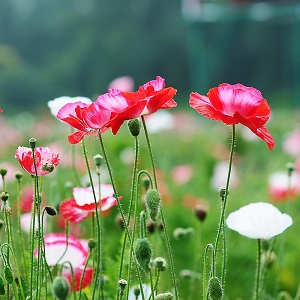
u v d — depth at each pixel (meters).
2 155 16.20
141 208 6.20
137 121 3.21
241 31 62.91
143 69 66.38
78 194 3.83
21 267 4.42
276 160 13.80
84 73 66.06
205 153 15.11
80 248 3.88
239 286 6.97
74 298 3.61
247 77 64.00
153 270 4.08
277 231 3.65
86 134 3.29
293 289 6.89
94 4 67.25
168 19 66.81
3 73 59.88
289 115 26.38
